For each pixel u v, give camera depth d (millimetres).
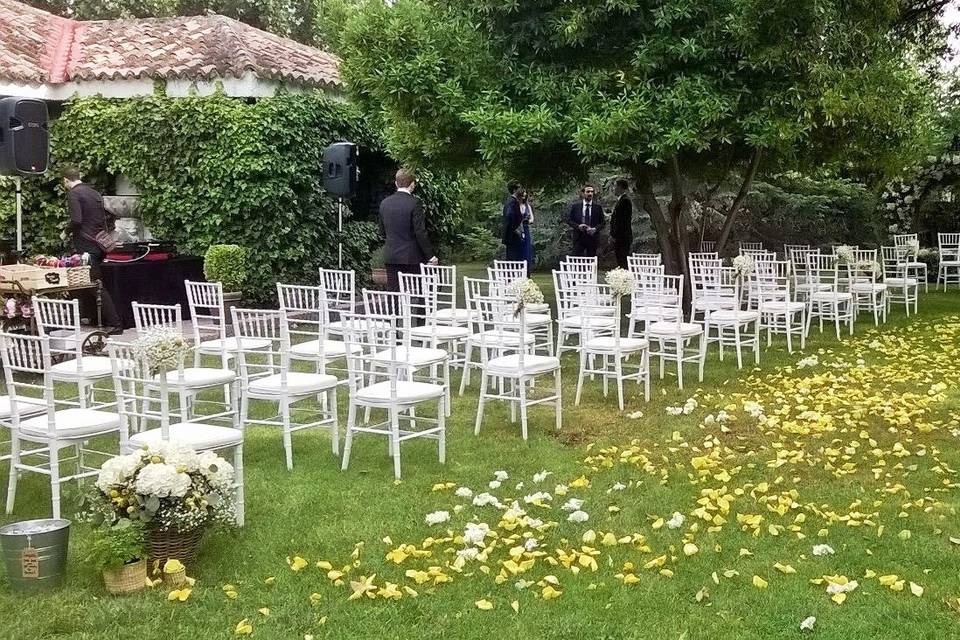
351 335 5371
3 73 12078
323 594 3584
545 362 6035
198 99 12211
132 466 3639
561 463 5348
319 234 13055
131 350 4605
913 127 10672
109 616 3361
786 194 17297
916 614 3350
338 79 13977
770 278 9492
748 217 17438
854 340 9859
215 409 6891
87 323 10617
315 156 12883
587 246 12602
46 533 3578
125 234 12609
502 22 10164
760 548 4008
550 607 3459
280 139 12344
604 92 9750
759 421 6215
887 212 18812
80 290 9172
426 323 7566
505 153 10219
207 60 12648
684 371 8227
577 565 3852
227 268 11367
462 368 8508
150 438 4199
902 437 5801
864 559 3859
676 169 11023
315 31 25391
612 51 10102
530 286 5805
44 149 9352
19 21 13859
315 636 3242
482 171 12789
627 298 13117
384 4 10617
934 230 18984
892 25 12719
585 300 8117
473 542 4035
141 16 24344
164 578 3666
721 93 9453
